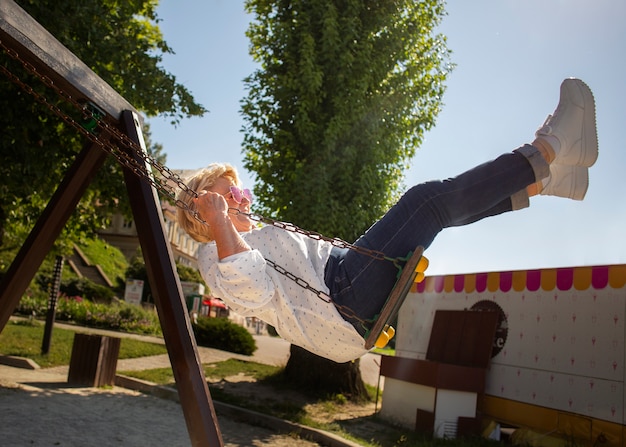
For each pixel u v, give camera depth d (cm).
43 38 323
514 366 732
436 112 1134
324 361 1038
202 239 262
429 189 239
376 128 1041
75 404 770
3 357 1065
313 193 998
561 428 656
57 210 411
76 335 942
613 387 614
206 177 262
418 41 1127
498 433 721
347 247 235
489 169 244
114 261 4159
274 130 1102
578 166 282
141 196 350
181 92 1065
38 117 873
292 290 236
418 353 902
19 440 562
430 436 728
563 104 278
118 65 954
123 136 296
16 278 409
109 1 1027
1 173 845
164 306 314
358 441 695
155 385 947
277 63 1112
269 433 752
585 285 666
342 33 1048
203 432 283
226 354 1600
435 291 900
